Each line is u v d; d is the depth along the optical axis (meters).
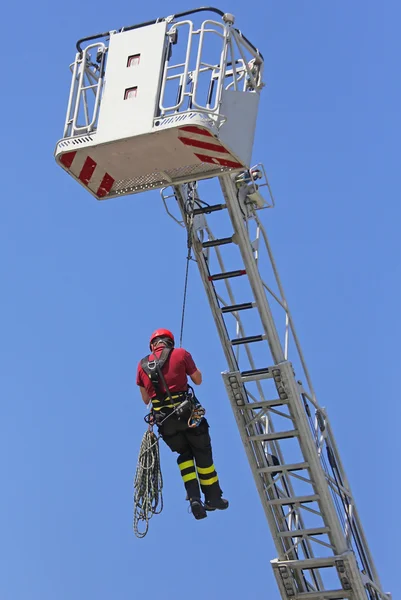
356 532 21.25
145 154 17.20
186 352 16.14
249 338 19.80
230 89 17.94
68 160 17.44
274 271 20.03
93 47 17.56
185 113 16.36
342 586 20.30
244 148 17.20
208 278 19.66
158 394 15.98
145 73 16.91
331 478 20.45
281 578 20.52
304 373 20.47
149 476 15.95
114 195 18.44
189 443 16.52
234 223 19.09
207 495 16.45
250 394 20.28
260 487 20.34
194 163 17.47
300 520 20.81
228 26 16.91
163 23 17.08
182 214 19.12
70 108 17.39
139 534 15.86
